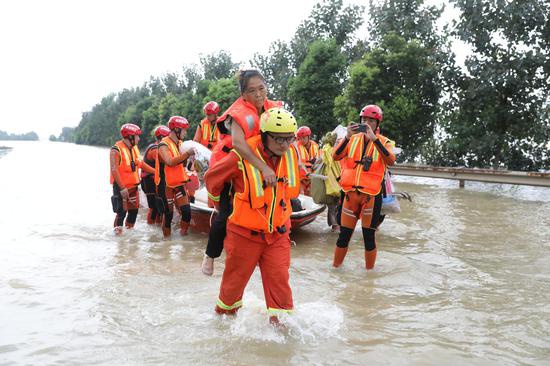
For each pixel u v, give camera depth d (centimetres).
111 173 816
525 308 461
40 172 2308
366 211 578
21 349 363
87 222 942
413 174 1867
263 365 337
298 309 444
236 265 391
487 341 383
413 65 2141
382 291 512
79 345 370
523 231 862
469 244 755
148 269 593
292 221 781
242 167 368
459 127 1927
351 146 582
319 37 3073
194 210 817
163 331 393
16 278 548
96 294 488
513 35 1794
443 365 340
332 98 2694
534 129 1803
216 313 419
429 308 460
